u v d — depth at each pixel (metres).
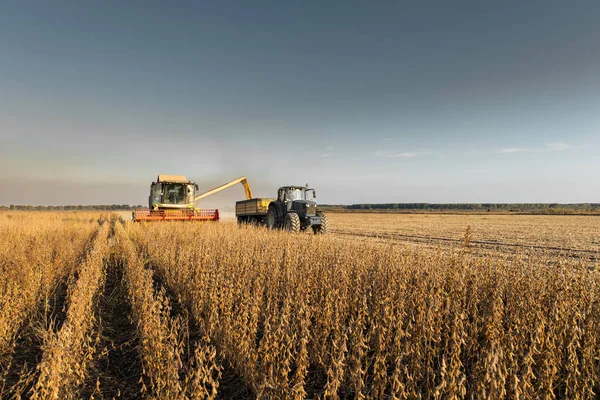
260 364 3.58
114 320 5.58
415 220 35.59
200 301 4.98
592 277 5.26
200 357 2.84
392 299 4.48
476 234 18.59
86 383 3.75
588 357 3.41
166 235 11.80
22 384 3.67
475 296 4.87
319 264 6.16
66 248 9.42
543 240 15.52
